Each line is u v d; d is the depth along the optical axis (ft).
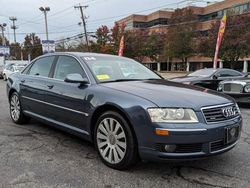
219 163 14.48
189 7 200.13
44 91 18.07
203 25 200.95
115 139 13.55
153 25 244.22
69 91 15.99
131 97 13.05
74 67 16.99
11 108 22.76
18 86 21.39
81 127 15.47
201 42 158.81
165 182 12.39
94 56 17.71
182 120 12.03
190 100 12.73
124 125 12.99
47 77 18.62
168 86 14.80
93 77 15.61
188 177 12.89
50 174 13.07
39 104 18.81
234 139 13.30
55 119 17.57
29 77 20.51
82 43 209.97
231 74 41.96
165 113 12.08
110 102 13.51
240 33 135.64
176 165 14.14
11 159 14.83
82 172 13.32
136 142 12.80
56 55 18.88
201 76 40.19
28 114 20.48
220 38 72.95
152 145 12.13
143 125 12.27
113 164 13.61
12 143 17.43
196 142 11.98
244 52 134.72
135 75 17.30
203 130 12.00
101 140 14.29
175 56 187.32
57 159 14.89
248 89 31.89
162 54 199.93
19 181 12.34
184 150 12.01
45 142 17.67
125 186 12.00
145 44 198.70
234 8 191.11
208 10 217.97
